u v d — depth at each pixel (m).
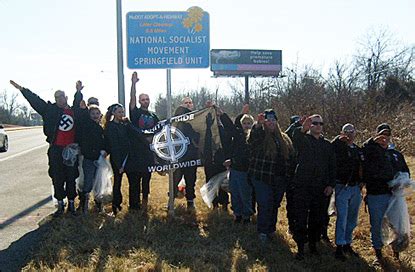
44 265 5.57
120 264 5.62
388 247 6.74
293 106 21.61
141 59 7.96
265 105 28.44
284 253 6.39
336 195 6.41
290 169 6.69
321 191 6.24
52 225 7.25
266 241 6.72
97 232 6.86
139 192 8.28
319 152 6.23
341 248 6.29
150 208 8.46
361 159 6.40
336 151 6.43
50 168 7.84
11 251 6.12
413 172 12.80
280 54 46.66
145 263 5.73
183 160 8.02
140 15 7.94
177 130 8.07
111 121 8.01
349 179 6.38
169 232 7.02
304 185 6.20
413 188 6.23
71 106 8.11
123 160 7.96
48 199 9.46
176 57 8.00
